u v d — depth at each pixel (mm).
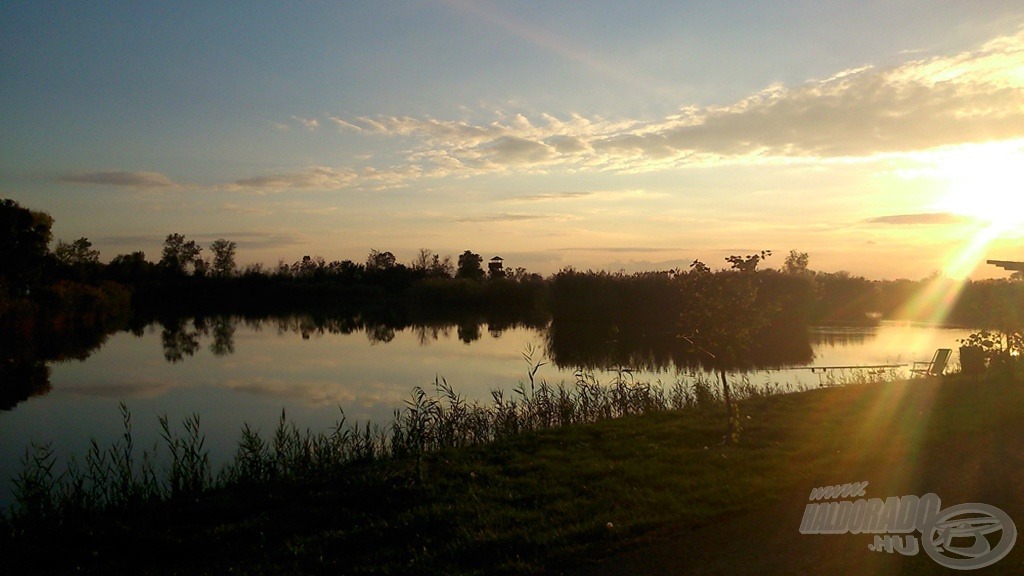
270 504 9672
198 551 8070
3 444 17000
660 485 9406
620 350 35594
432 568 6961
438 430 15023
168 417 20094
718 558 6926
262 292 89312
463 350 37000
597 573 6699
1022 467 9555
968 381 17312
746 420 13586
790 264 58438
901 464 9938
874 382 19172
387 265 104625
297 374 28609
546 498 9094
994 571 6367
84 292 57719
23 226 52062
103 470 14055
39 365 32156
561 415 16781
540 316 63375
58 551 8219
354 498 9547
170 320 64875
